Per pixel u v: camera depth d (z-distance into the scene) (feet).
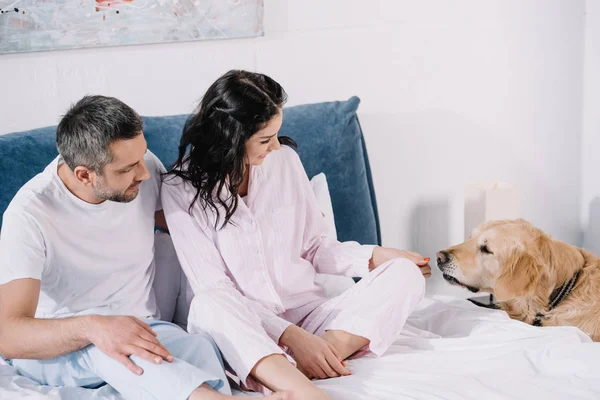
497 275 6.83
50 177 5.59
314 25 8.77
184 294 6.54
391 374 5.39
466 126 9.80
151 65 8.12
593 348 5.52
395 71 9.27
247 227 6.05
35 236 5.34
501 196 8.75
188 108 8.36
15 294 5.16
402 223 9.79
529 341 5.93
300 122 8.39
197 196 5.90
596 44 9.95
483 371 5.46
